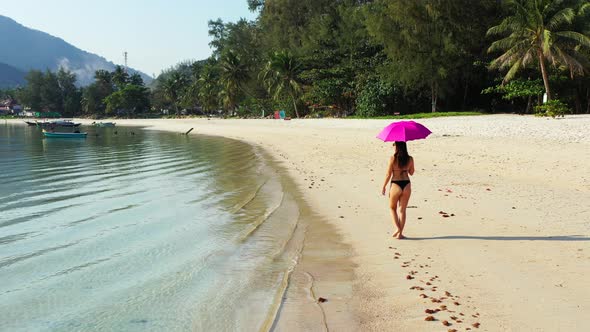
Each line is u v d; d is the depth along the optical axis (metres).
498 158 16.58
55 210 11.90
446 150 19.73
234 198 12.83
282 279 6.38
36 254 8.09
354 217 9.83
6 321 5.39
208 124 68.81
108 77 142.00
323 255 7.37
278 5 70.38
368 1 63.47
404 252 7.15
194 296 5.95
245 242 8.41
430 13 42.66
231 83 78.38
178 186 15.30
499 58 36.69
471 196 10.85
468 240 7.48
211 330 4.95
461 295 5.34
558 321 4.54
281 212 10.76
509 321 4.61
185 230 9.48
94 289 6.35
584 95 43.66
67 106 146.12
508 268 6.08
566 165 14.11
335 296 5.61
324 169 17.58
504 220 8.56
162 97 135.25
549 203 9.68
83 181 17.03
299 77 58.69
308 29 66.00
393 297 5.44
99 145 37.84
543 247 6.86
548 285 5.43
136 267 7.23
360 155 21.53
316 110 61.47
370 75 50.78
